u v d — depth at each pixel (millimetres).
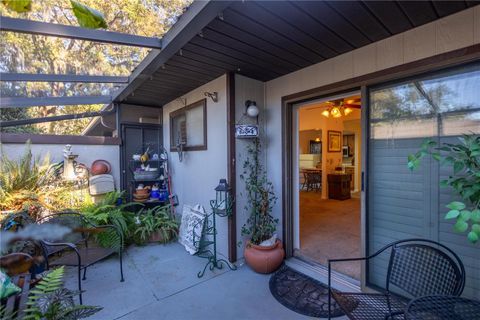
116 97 3992
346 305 1650
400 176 2180
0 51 3908
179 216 4180
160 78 3170
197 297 2389
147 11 4453
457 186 1461
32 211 3041
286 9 1737
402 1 1646
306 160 9328
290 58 2574
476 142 1437
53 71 4508
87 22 948
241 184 3127
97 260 2559
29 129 5773
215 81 3215
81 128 6891
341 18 1846
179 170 4238
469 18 1734
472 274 1833
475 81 1784
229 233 3049
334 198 6891
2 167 3074
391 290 2236
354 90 2533
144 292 2479
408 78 2107
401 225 2182
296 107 3209
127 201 4418
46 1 3947
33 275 1951
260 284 2619
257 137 3230
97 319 2072
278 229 3205
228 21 1881
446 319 1343
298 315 2117
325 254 3244
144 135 4652
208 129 3400
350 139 9047
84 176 3852
